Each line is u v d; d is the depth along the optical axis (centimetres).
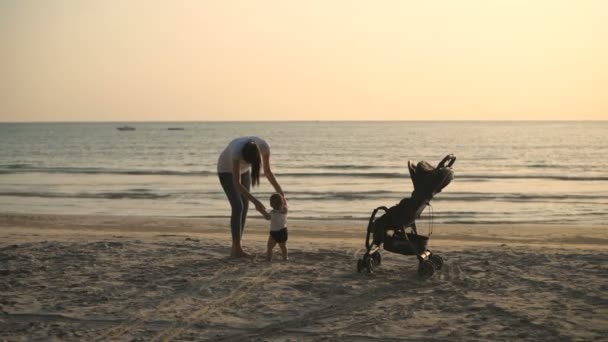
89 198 2481
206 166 4791
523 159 5428
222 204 2312
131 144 9706
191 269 746
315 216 1939
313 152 6938
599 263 786
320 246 995
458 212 2064
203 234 1395
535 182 3278
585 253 879
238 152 785
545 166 4569
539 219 1905
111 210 2120
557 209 2152
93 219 1719
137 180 3416
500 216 1973
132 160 5653
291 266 768
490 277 705
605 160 5250
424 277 707
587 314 548
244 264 777
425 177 718
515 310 561
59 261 794
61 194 2614
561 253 881
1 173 3941
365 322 535
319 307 584
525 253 872
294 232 1470
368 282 682
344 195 2577
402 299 611
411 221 724
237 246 822
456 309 571
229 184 811
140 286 662
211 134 15788
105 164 5047
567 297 610
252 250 893
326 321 539
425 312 563
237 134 15650
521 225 1636
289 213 2023
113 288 654
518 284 668
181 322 539
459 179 3456
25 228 1517
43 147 8619
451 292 636
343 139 11219
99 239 1075
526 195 2580
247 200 841
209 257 826
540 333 497
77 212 2059
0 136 14100
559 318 536
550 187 2989
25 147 8594
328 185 3094
